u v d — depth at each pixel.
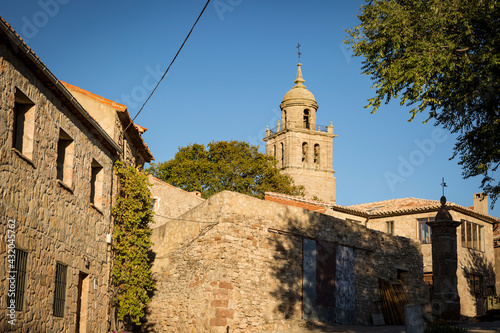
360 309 24.52
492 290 37.53
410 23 13.84
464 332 15.37
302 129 81.75
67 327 14.18
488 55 12.70
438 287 20.64
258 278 21.00
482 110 14.11
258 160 53.62
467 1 13.18
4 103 10.95
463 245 35.81
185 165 49.75
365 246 25.61
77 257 15.08
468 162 14.61
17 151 11.38
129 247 19.50
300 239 22.83
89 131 16.20
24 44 11.23
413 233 34.75
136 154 23.80
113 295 18.89
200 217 21.61
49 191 13.17
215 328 19.47
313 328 21.20
